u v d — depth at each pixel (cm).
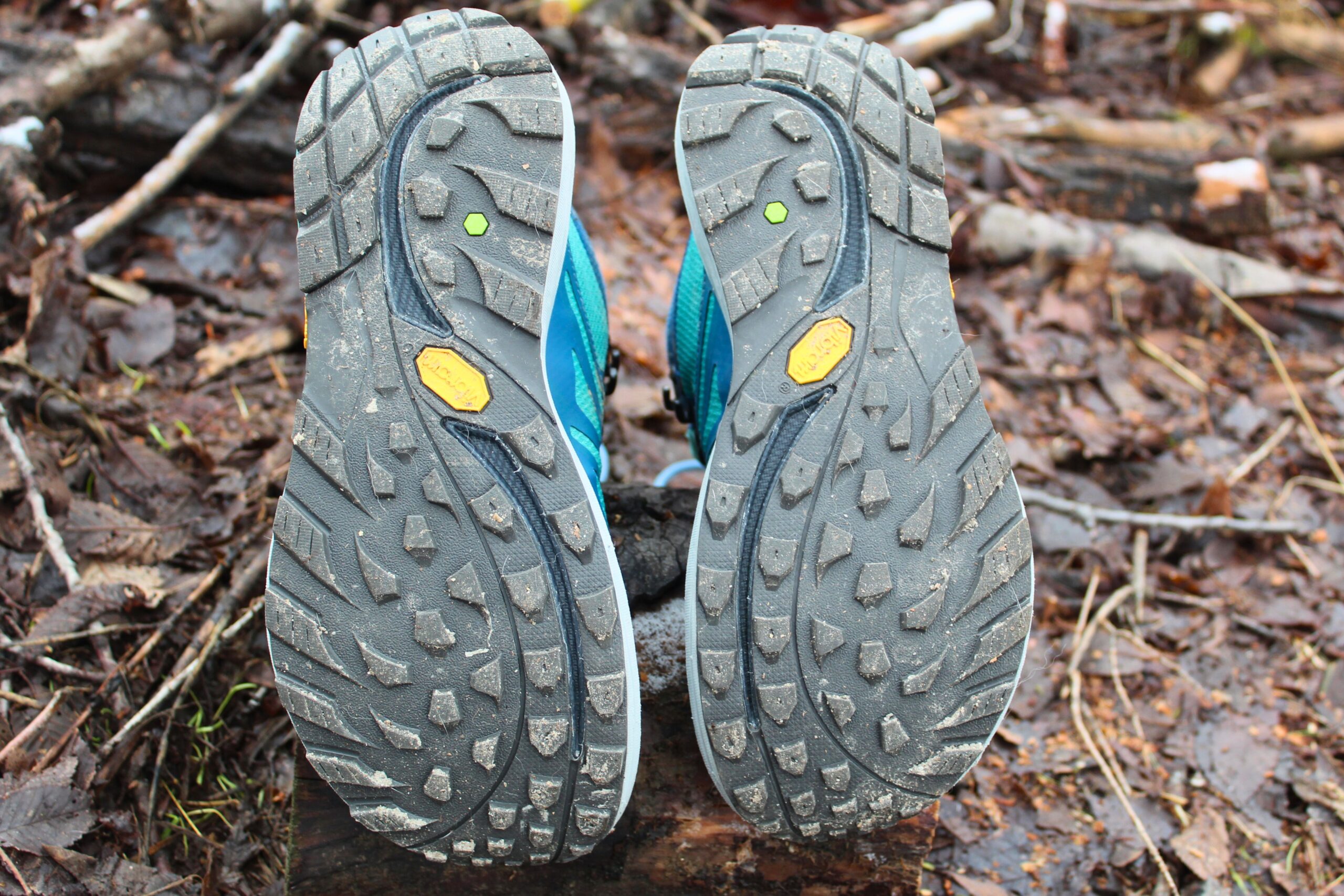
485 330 44
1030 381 82
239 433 67
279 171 83
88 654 55
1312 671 65
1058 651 65
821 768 44
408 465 43
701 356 53
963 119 101
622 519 52
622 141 94
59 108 76
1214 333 91
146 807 51
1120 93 125
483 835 44
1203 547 72
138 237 79
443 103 45
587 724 43
